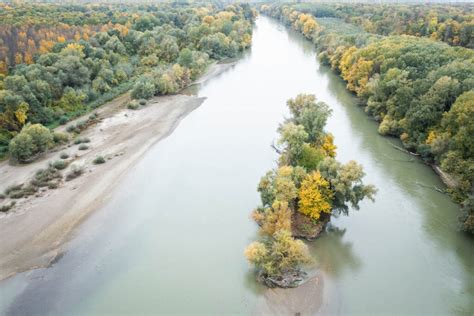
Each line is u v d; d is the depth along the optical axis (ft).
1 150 248.93
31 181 221.46
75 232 183.93
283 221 166.40
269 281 154.92
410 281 157.17
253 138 283.79
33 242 176.76
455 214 196.24
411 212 198.80
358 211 199.82
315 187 178.50
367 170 237.25
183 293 152.35
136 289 154.40
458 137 208.95
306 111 238.68
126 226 190.08
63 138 266.77
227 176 234.17
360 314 142.41
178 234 185.06
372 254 171.63
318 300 147.02
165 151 262.88
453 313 143.33
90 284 156.56
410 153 255.91
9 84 283.18
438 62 300.20
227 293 151.94
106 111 327.47
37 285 155.12
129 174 232.73
